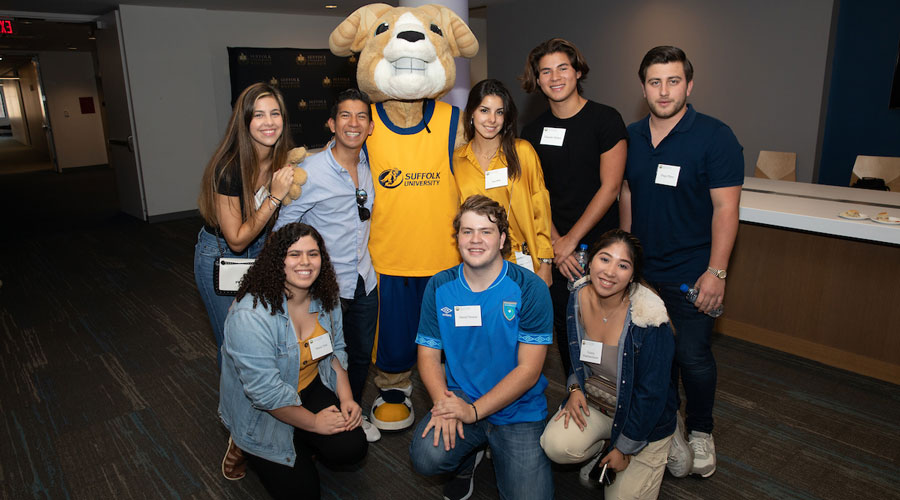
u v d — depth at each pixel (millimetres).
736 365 3102
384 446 2439
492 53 8578
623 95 7031
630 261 1735
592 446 1948
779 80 5629
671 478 2199
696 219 2090
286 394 1786
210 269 2205
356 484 2197
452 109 2312
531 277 1835
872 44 5164
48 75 11703
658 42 6531
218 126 7391
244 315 1767
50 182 10445
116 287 4613
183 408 2754
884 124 5246
